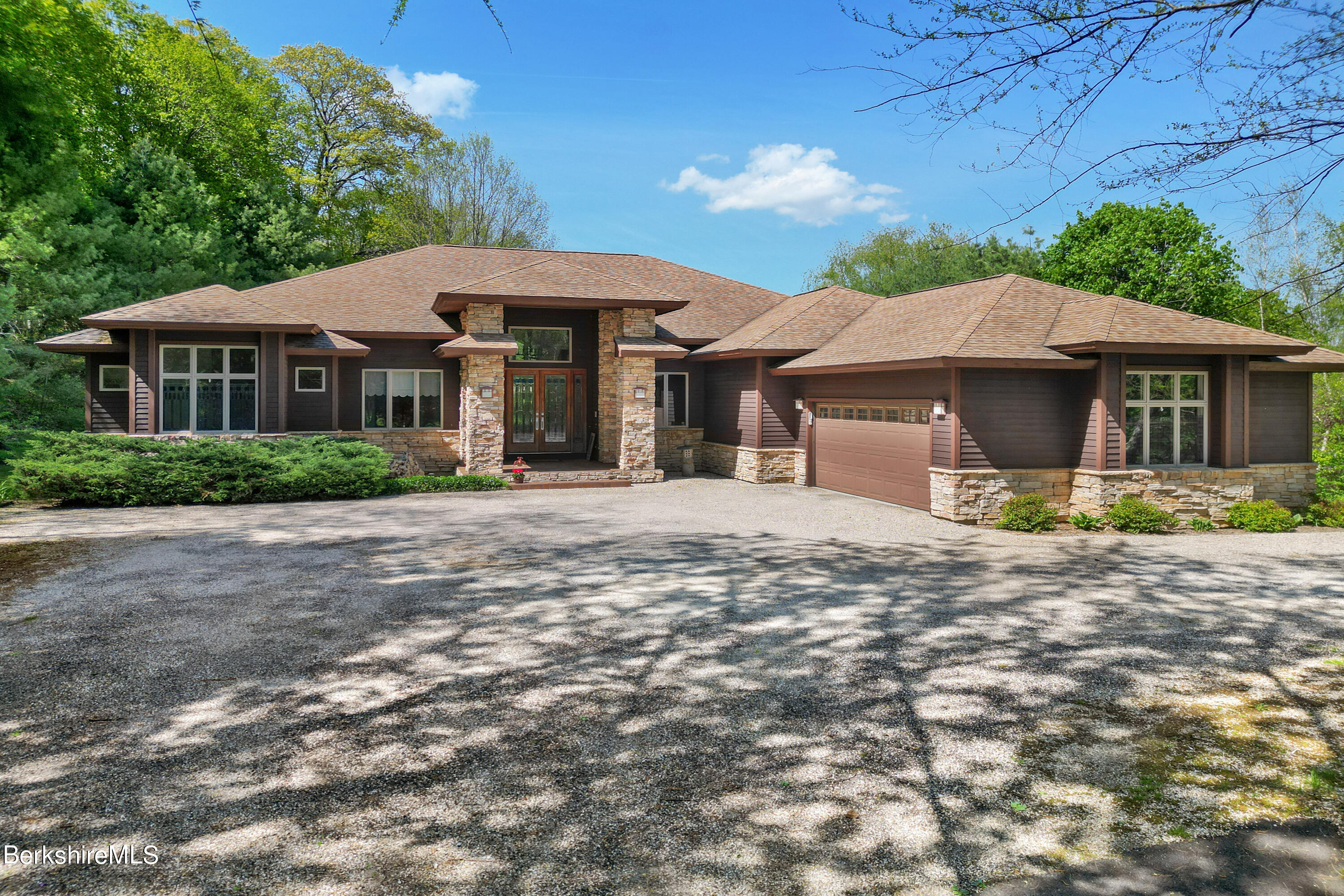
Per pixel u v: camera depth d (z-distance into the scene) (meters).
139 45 28.84
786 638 7.45
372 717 5.51
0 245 19.30
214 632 7.29
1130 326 15.21
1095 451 15.14
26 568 9.67
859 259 50.34
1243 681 6.42
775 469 20.98
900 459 16.95
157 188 27.12
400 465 19.94
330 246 36.38
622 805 4.39
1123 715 5.72
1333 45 4.01
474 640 7.23
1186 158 4.55
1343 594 9.37
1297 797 4.55
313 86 36.22
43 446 15.66
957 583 9.84
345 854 3.86
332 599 8.51
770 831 4.14
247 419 17.42
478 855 3.88
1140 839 4.11
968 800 4.49
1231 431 15.70
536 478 19.31
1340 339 22.69
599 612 8.23
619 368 20.81
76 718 5.40
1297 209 4.56
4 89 18.92
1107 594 9.30
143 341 16.72
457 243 44.03
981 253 42.28
